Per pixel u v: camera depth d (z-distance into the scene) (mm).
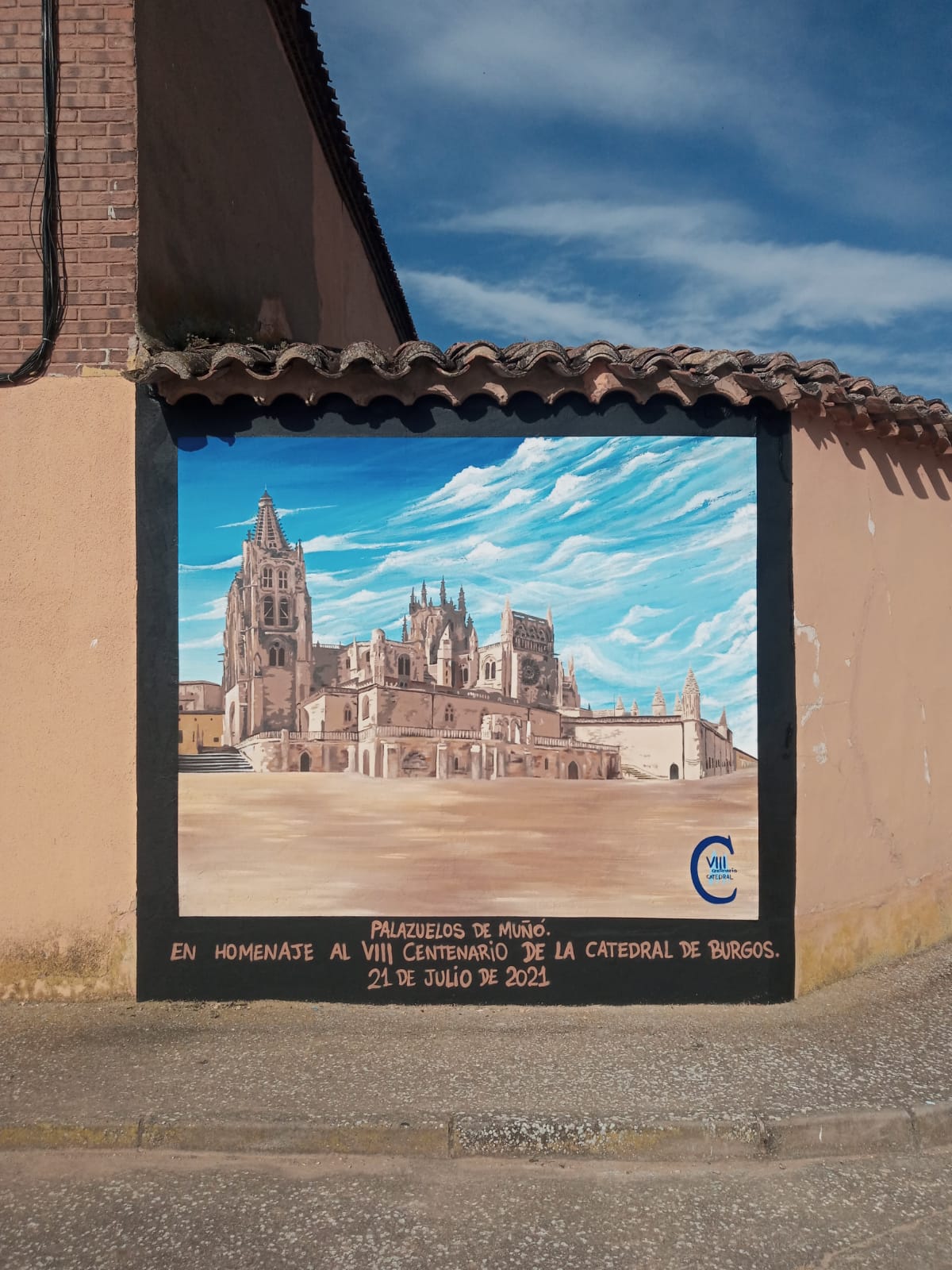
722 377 5273
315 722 5535
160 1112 4133
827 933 5730
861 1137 4113
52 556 5473
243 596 5520
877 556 6129
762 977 5469
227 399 5477
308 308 9414
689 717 5562
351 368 5141
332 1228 3541
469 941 5477
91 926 5449
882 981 5805
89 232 5441
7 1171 3916
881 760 6145
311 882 5500
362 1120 4070
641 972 5473
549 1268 3307
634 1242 3459
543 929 5496
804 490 5605
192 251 6391
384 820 5535
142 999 5438
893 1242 3477
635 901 5516
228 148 7113
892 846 6219
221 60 6930
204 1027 5082
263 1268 3301
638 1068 4570
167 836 5441
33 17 5430
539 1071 4539
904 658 6332
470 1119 4074
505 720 5582
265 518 5523
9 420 5461
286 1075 4496
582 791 5586
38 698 5457
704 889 5512
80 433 5453
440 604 5621
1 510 5473
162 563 5453
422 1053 4742
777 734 5527
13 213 5457
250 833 5484
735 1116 4102
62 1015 5246
